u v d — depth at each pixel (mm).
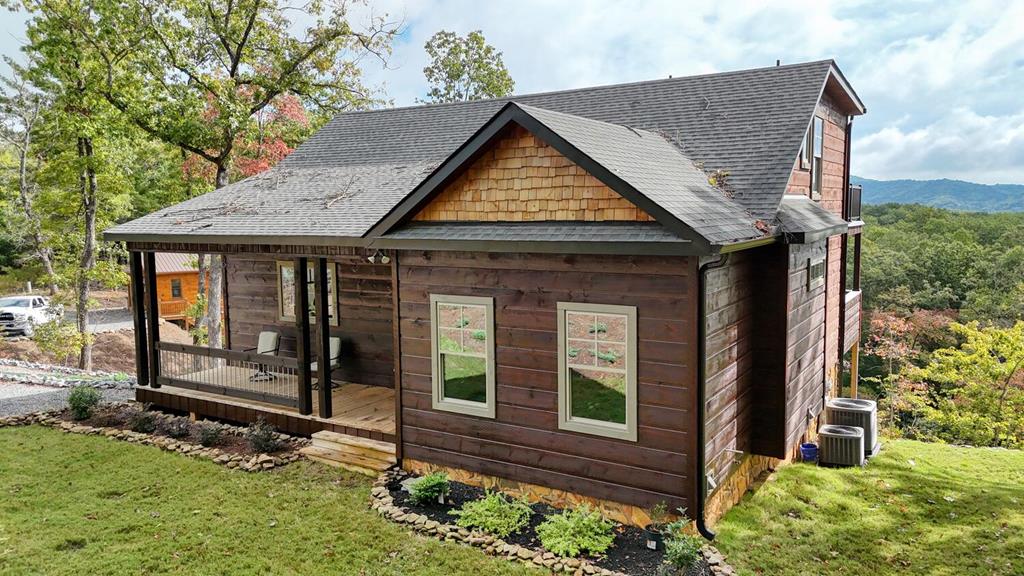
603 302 7160
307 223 10383
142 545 6941
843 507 8148
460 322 8383
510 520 7234
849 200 14688
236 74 19812
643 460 7078
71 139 20062
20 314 25859
